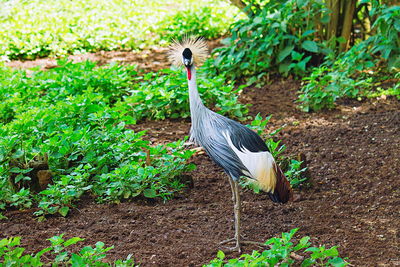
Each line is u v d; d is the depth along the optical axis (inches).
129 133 309.9
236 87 487.5
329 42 515.2
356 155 335.0
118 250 237.8
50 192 267.1
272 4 524.4
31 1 844.0
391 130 367.2
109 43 669.9
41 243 243.6
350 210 274.5
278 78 497.4
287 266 203.5
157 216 271.1
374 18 521.3
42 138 331.3
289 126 390.0
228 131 229.6
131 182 286.4
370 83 458.3
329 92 414.6
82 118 347.3
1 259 225.3
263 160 227.6
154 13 809.5
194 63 241.9
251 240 247.6
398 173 308.5
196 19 716.0
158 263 226.8
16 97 397.1
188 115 411.8
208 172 324.8
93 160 298.4
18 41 629.6
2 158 286.5
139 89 415.5
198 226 261.6
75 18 753.0
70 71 461.1
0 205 272.7
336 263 201.0
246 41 506.6
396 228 254.1
